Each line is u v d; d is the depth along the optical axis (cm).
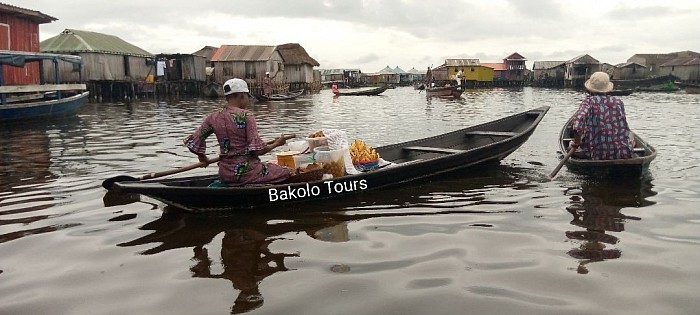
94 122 1570
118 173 697
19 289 312
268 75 3766
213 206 475
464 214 470
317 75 5716
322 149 571
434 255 361
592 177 630
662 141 990
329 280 319
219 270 340
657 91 4441
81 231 429
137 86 3344
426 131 1285
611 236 398
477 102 2919
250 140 490
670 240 387
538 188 573
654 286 302
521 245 380
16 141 1076
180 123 1557
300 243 393
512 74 6944
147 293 304
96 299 297
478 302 284
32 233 424
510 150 739
